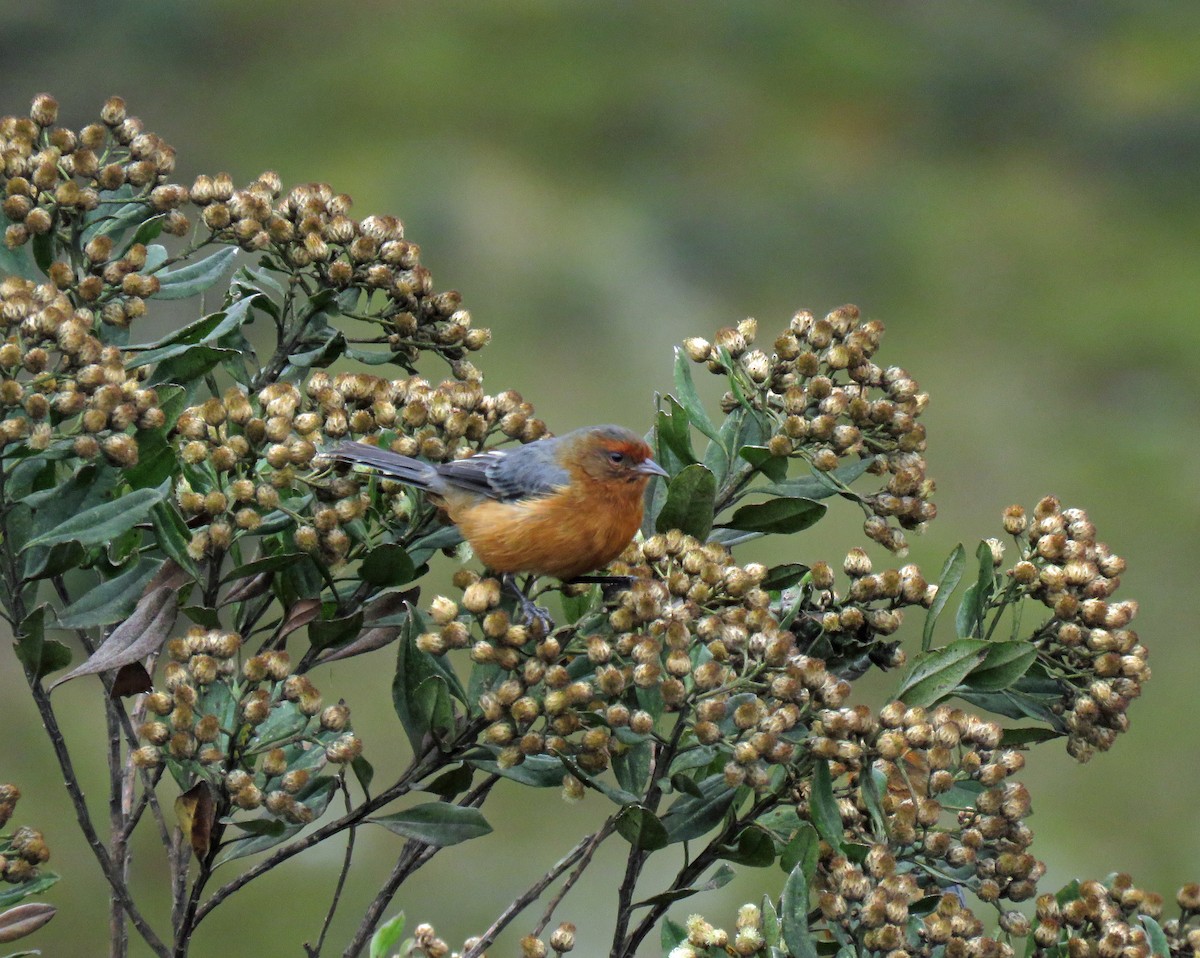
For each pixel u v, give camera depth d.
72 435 7.85
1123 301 30.97
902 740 7.68
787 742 7.68
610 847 20.64
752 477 9.39
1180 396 28.64
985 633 8.95
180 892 8.30
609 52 34.97
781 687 7.66
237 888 7.90
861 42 37.06
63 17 32.22
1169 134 34.62
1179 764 22.05
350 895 19.78
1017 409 27.91
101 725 21.45
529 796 21.33
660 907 8.14
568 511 9.26
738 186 31.77
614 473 9.34
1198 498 25.88
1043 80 36.59
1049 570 8.65
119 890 7.88
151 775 10.30
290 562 8.21
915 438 9.29
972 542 25.36
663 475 9.49
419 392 9.34
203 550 8.05
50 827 19.78
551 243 29.33
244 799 7.51
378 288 9.66
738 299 29.58
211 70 32.91
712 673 7.73
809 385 9.20
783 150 32.88
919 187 32.97
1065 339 29.89
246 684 7.92
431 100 32.66
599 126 32.81
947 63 35.84
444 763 8.07
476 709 8.14
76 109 30.75
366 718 21.38
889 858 7.53
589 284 28.64
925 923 7.61
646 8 36.47
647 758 8.38
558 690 7.82
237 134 31.33
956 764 8.34
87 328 8.30
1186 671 23.94
